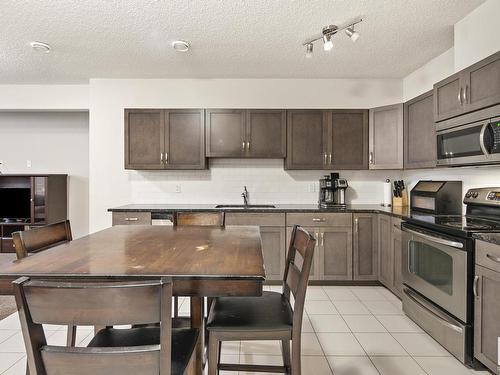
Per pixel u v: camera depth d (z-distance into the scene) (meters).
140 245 1.62
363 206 3.67
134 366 0.84
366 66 3.47
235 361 2.03
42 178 4.87
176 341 1.25
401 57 3.22
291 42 2.88
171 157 3.64
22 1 2.24
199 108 3.70
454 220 2.35
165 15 2.43
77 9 2.34
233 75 3.75
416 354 2.10
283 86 3.87
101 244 1.64
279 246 3.35
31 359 0.83
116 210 3.37
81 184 5.27
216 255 1.41
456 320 2.00
